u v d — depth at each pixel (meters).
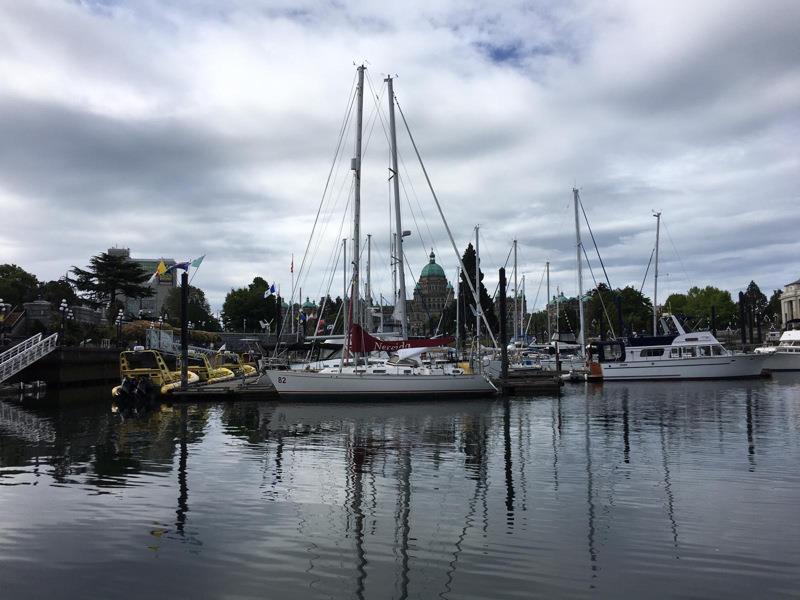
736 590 9.66
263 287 142.62
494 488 15.98
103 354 57.16
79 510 14.05
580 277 63.62
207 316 141.62
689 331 59.38
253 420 30.06
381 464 19.20
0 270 103.38
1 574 10.37
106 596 9.52
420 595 9.48
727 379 54.28
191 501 14.80
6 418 31.53
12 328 65.75
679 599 9.34
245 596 9.48
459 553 11.24
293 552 11.33
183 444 23.16
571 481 16.72
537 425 27.75
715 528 12.59
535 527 12.70
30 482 16.88
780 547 11.49
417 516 13.51
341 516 13.52
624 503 14.46
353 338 36.56
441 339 37.84
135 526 12.87
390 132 42.69
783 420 28.44
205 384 45.94
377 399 37.19
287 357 55.41
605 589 9.69
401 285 41.88
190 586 9.86
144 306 131.75
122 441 23.98
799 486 15.98
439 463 19.31
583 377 55.03
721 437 23.81
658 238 68.81
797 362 65.69
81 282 97.31
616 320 122.81
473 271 101.25
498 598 9.38
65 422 29.88
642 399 39.31
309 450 21.73
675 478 16.97
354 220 39.22
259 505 14.44
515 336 87.88
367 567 10.59
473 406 35.72
